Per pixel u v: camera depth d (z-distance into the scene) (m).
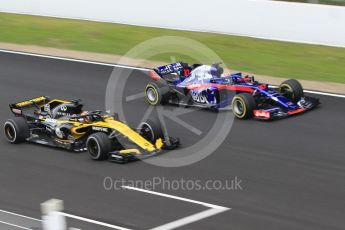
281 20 75.25
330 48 72.00
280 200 33.94
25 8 95.56
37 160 41.00
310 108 50.97
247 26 77.81
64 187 36.41
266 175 37.72
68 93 57.75
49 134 44.12
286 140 43.91
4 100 55.75
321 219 31.48
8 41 82.44
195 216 32.03
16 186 36.78
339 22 71.25
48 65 69.12
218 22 79.81
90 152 40.62
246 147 42.75
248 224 31.02
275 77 63.88
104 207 33.44
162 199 34.34
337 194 34.66
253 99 48.62
